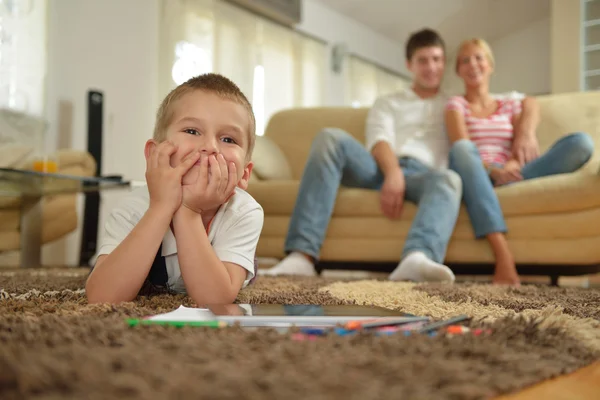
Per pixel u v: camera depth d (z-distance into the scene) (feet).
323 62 16.80
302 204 6.33
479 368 1.30
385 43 20.06
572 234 6.02
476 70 7.75
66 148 10.66
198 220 2.72
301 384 1.08
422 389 1.09
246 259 2.91
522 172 6.92
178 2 12.60
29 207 8.39
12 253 9.36
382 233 6.77
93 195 9.47
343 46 17.28
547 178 6.29
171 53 12.43
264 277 5.14
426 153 7.56
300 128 9.87
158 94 12.30
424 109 7.88
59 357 1.23
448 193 5.96
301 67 15.93
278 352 1.35
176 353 1.34
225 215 2.96
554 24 11.44
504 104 7.83
